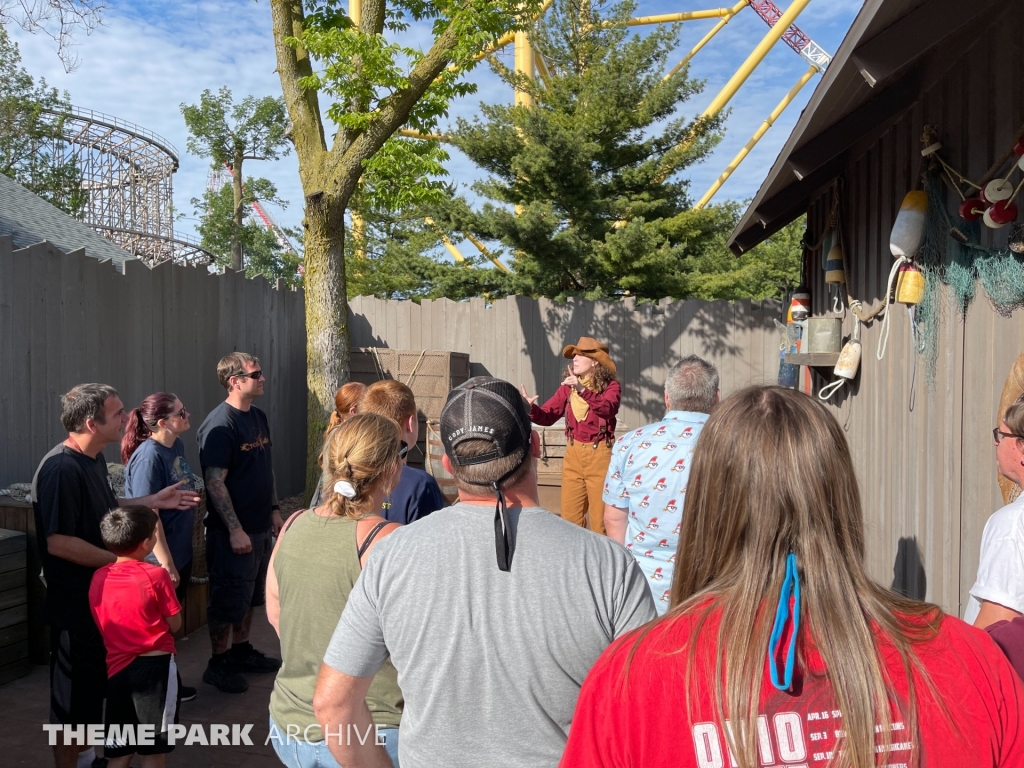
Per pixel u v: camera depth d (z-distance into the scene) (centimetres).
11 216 968
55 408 581
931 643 102
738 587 105
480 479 166
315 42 748
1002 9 284
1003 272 293
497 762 152
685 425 300
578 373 557
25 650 454
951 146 348
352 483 213
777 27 1920
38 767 348
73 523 334
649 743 100
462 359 1021
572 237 1402
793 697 98
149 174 4447
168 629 320
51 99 3294
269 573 228
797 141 371
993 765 97
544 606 155
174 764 356
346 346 804
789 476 107
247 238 4634
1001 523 194
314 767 203
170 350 738
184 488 439
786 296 950
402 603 161
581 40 1592
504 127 1465
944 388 362
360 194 971
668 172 1559
